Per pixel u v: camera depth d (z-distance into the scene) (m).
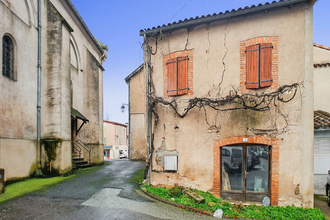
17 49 8.34
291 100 6.72
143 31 8.29
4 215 5.03
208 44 7.58
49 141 9.37
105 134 40.16
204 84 7.55
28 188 7.28
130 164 15.16
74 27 13.62
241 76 7.16
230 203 6.62
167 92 8.07
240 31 7.23
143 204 6.25
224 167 7.30
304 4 6.72
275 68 6.87
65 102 10.22
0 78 7.44
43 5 10.12
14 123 8.09
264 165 6.94
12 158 7.87
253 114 7.00
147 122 8.29
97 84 15.35
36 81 9.52
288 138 6.69
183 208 6.11
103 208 5.78
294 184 6.60
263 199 6.78
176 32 8.03
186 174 7.57
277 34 6.89
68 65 10.68
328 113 10.60
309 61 6.66
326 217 6.35
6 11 7.75
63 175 9.52
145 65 8.54
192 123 7.61
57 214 5.25
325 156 9.05
